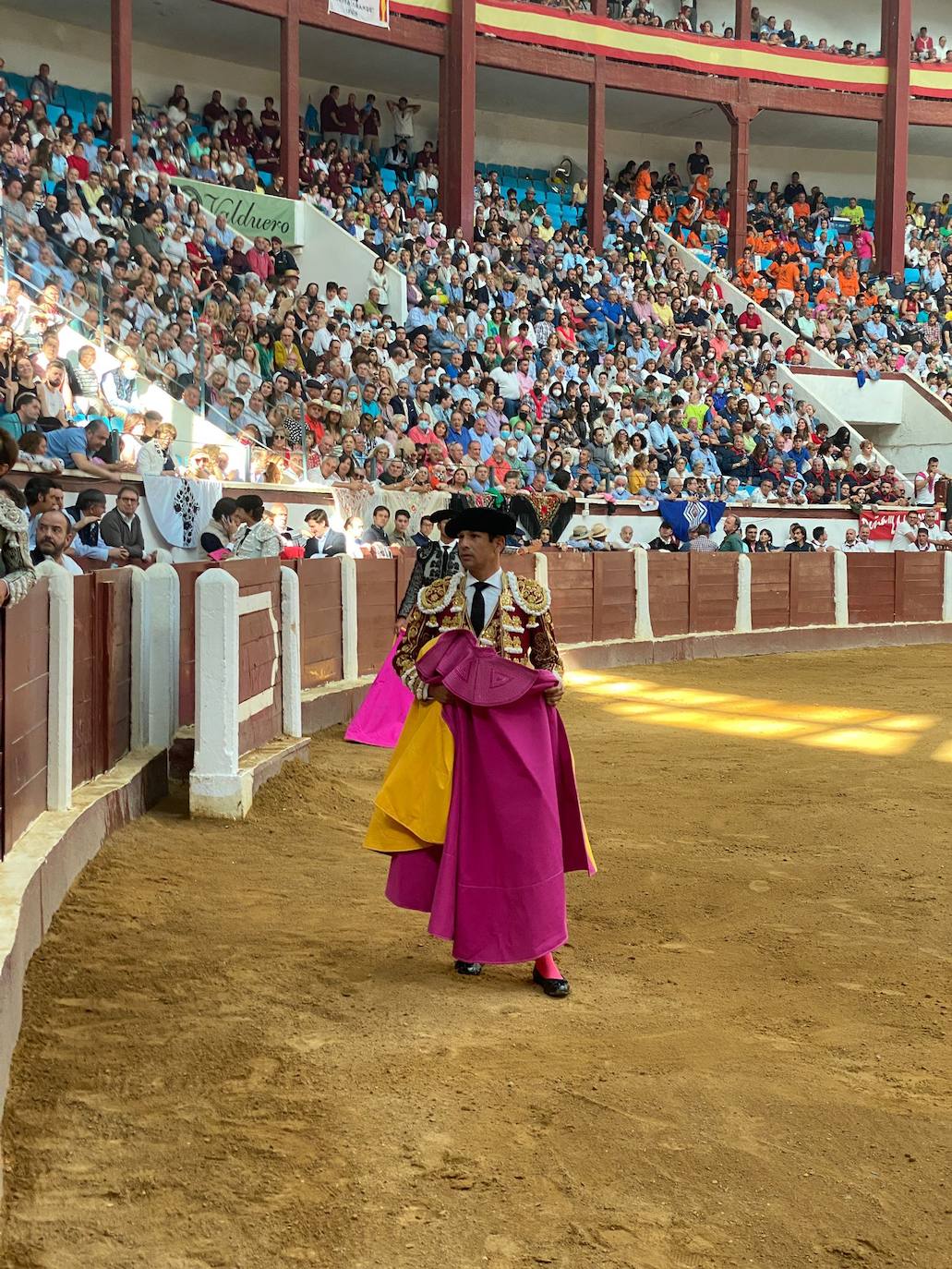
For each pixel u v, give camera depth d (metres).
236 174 21.86
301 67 26.86
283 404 14.77
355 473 15.17
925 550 21.53
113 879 5.41
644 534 20.47
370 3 23.91
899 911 5.57
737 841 6.79
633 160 32.81
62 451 11.26
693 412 23.91
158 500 12.06
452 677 4.38
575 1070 3.74
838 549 21.48
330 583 10.95
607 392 23.08
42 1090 3.44
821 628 19.14
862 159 35.19
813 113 30.16
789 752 9.66
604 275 25.91
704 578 17.91
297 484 14.20
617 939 5.12
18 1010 3.75
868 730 10.84
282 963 4.58
